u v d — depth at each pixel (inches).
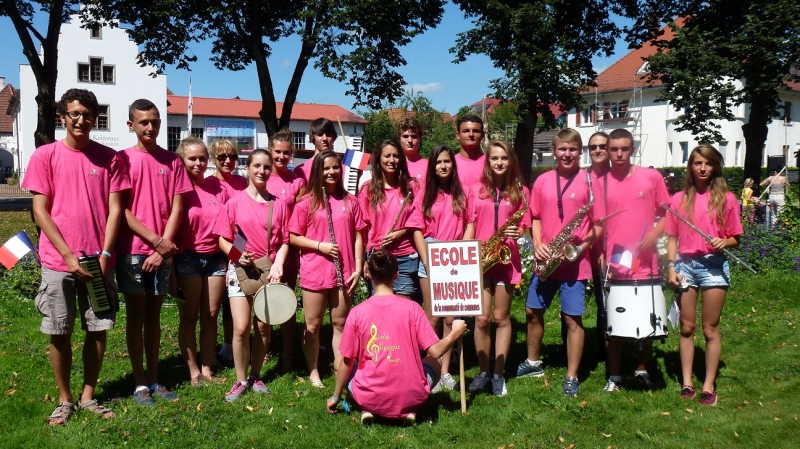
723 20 878.4
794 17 772.6
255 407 211.6
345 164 281.7
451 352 248.5
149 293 216.8
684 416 201.0
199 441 186.7
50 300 193.9
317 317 226.4
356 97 939.3
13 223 920.9
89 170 197.3
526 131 938.1
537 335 237.3
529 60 869.8
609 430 192.2
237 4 834.2
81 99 192.9
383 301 195.8
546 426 195.2
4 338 290.4
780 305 335.6
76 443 184.4
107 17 912.3
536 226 231.0
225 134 2078.0
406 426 195.5
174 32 870.4
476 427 194.7
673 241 221.8
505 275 222.7
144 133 213.9
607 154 222.5
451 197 227.6
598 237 227.0
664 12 982.4
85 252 195.8
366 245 237.9
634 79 1726.1
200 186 239.9
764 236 427.2
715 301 212.7
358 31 837.2
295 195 241.9
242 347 223.5
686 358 219.6
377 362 192.2
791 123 1836.9
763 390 221.6
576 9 1007.0
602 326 255.4
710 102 864.9
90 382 209.6
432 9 913.5
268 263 223.6
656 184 219.1
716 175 213.5
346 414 205.0
